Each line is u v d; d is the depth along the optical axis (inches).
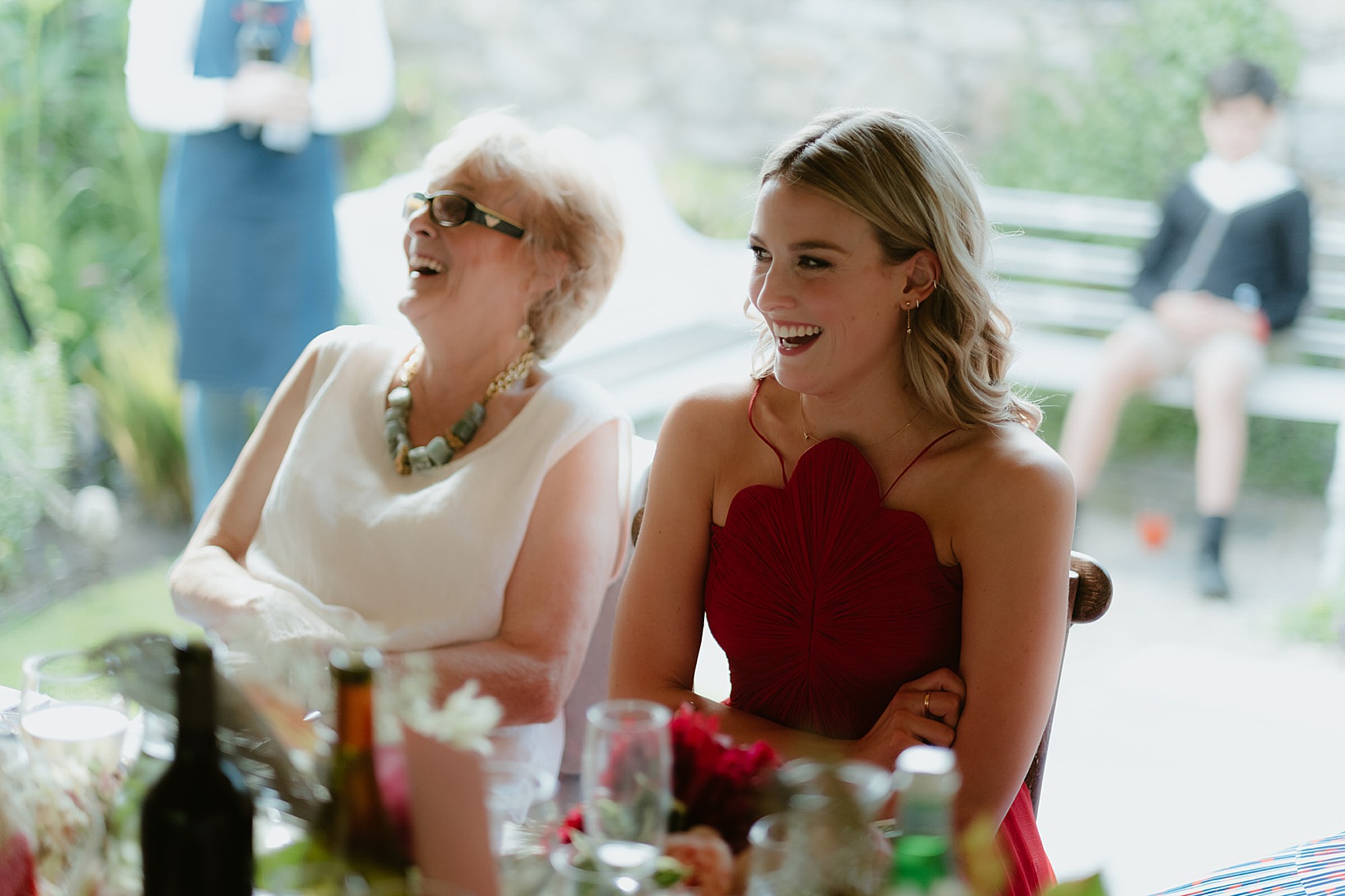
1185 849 124.6
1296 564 195.9
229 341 164.1
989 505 72.2
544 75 278.2
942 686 71.7
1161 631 172.9
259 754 50.0
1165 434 234.4
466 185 86.9
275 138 160.1
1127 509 213.0
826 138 72.5
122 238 219.0
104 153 220.4
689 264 218.1
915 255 72.4
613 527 86.8
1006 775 70.5
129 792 48.4
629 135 279.1
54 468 187.5
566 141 89.7
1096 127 254.1
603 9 275.7
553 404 86.3
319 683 57.7
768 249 73.2
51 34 220.2
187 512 194.1
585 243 89.2
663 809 48.8
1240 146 195.2
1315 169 242.1
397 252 189.6
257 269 163.8
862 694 75.7
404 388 91.0
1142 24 250.1
